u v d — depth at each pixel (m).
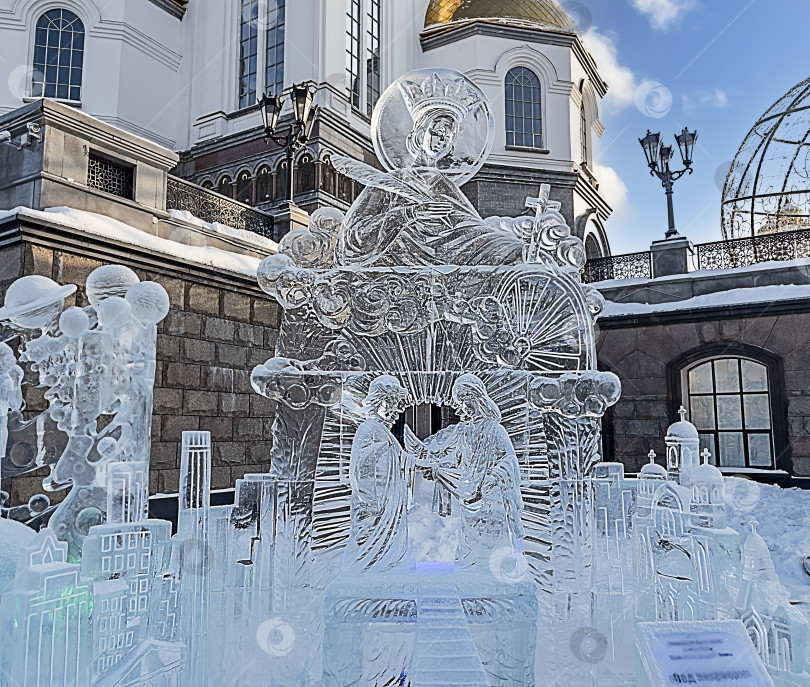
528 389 4.35
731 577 3.58
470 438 3.90
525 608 3.43
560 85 19.05
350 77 18.11
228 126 17.75
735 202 15.78
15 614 2.56
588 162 20.61
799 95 15.07
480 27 18.78
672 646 2.71
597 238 20.14
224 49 18.20
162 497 8.80
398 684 3.24
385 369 4.38
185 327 9.55
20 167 8.55
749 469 13.20
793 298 12.91
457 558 3.78
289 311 4.44
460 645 2.79
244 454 10.28
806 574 6.98
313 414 4.36
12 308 3.85
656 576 4.16
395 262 4.54
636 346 14.28
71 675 2.72
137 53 17.91
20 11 17.08
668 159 15.02
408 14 19.91
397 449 3.85
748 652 2.71
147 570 3.38
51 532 2.87
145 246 8.93
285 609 4.07
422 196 4.57
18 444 4.17
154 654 3.26
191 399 9.54
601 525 4.76
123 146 9.33
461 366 4.37
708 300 13.83
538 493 4.36
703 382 14.09
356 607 3.39
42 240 7.91
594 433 4.35
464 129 4.64
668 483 4.27
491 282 4.42
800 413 12.77
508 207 18.00
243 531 4.39
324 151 15.52
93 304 4.07
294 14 17.45
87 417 3.90
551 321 4.46
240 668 3.40
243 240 11.05
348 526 4.54
